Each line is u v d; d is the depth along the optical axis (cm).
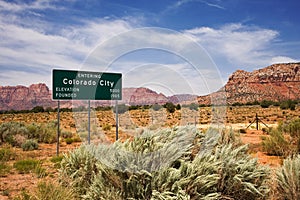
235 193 417
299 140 974
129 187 385
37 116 5031
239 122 3234
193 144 446
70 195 446
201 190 377
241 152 488
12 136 1421
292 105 5572
